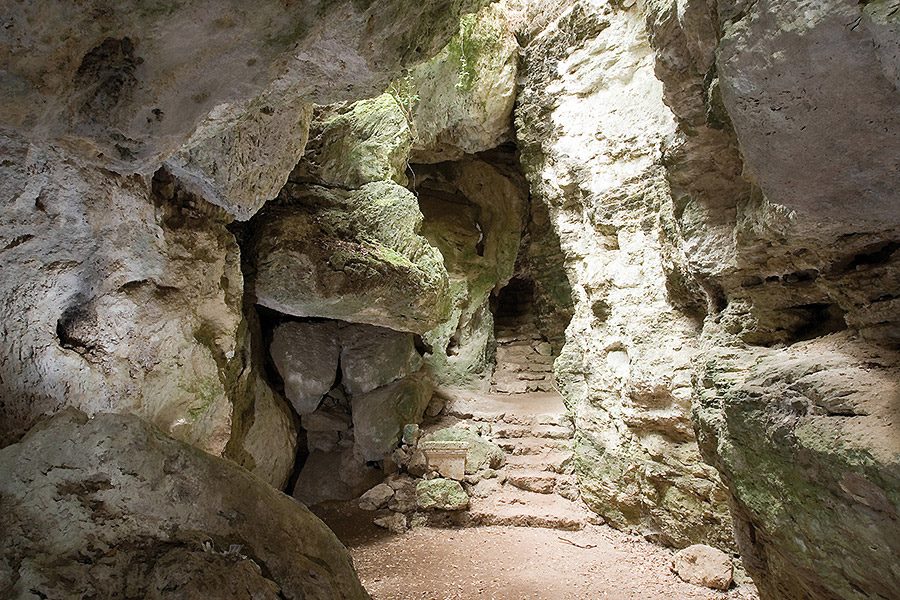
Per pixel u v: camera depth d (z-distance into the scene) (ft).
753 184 10.20
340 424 28.78
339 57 11.01
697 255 12.68
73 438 7.48
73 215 11.82
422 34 11.68
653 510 19.93
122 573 6.36
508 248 40.29
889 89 6.34
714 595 15.99
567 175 24.14
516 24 28.07
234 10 8.23
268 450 23.26
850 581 7.84
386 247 23.72
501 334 41.88
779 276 10.78
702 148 12.12
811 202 8.10
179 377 14.71
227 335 17.28
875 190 7.32
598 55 23.11
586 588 16.67
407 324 24.62
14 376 11.03
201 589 6.19
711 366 11.69
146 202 13.60
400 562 18.80
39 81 7.71
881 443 6.77
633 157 20.88
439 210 40.57
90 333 12.62
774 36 6.98
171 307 14.46
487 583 17.04
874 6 5.97
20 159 10.73
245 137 14.30
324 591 7.40
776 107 7.46
